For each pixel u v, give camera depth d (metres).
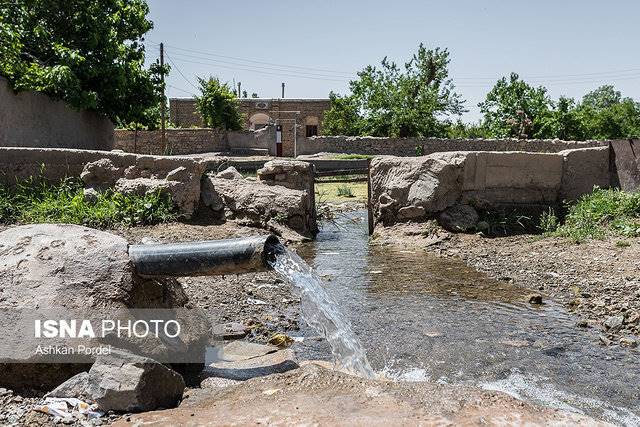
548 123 30.66
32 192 9.98
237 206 10.09
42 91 12.95
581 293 6.07
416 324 5.19
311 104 40.75
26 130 12.29
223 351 4.38
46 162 10.16
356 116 38.22
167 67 16.56
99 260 3.67
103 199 9.70
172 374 3.35
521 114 31.00
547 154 10.16
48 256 3.68
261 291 6.19
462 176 9.77
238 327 4.89
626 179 10.52
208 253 3.65
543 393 3.75
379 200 10.23
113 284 3.59
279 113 40.75
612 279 6.54
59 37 13.74
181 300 4.26
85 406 3.11
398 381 3.55
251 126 40.81
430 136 34.69
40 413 3.04
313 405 3.05
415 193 9.86
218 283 6.42
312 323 4.64
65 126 14.02
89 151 10.44
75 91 13.31
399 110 33.66
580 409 3.51
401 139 30.27
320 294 3.97
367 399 3.10
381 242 9.50
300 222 10.11
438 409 2.95
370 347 4.62
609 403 3.60
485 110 33.72
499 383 3.91
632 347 4.58
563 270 7.11
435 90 34.31
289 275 3.72
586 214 9.58
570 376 4.03
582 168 10.42
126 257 3.72
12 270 3.60
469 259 8.01
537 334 4.91
